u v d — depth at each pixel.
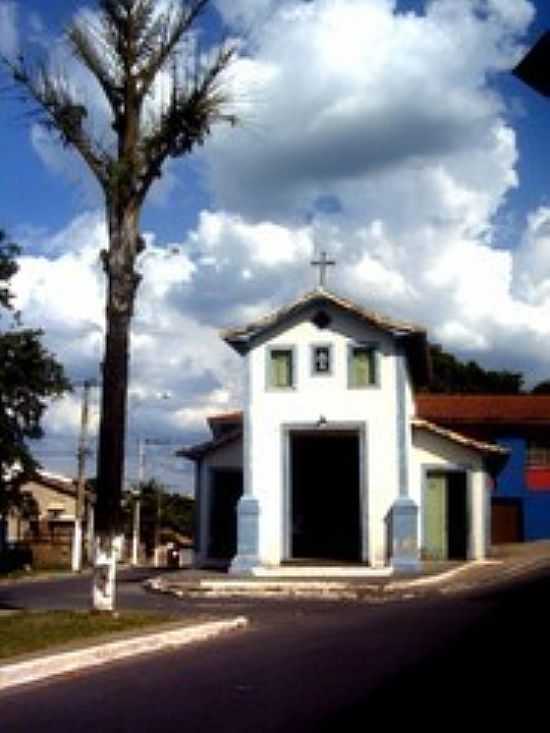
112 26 17.92
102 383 17.86
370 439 29.50
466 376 66.12
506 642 13.62
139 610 19.23
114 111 18.06
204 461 33.28
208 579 26.14
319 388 29.94
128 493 72.12
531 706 9.30
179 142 17.88
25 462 42.25
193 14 17.86
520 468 42.75
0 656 12.73
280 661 12.68
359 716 9.07
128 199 17.92
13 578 41.12
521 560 30.92
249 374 30.33
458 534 31.59
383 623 16.56
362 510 29.20
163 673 12.10
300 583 24.23
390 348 29.80
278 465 29.78
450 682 10.65
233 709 9.69
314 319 30.19
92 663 12.98
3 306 40.91
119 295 17.86
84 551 57.97
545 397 45.69
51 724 9.27
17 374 40.78
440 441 31.72
